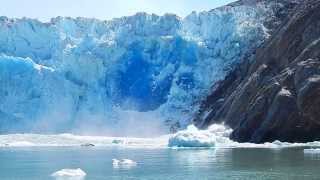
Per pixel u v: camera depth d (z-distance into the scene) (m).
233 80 99.19
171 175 35.62
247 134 76.38
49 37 110.81
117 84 107.44
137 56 109.00
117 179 33.94
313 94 67.94
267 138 73.44
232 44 103.62
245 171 36.59
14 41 108.62
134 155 55.81
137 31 110.75
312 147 61.47
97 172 38.03
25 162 47.94
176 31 108.94
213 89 100.81
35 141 88.88
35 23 111.25
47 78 104.06
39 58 108.94
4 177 35.72
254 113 76.25
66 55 107.50
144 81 107.19
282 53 83.12
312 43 75.44
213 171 37.31
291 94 72.81
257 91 80.62
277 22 104.38
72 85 105.25
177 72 105.12
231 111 83.25
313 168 37.06
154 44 109.31
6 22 109.88
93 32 114.56
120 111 105.06
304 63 72.12
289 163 40.84
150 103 105.56
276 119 72.38
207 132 74.94
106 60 108.50
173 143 73.12
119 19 115.94
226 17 106.50
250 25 104.56
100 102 105.44
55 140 90.12
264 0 111.06
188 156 52.62
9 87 102.62
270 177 32.88
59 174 36.53
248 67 95.62
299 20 83.44
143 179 33.78
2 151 67.19
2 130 100.38
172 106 102.56
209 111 95.94
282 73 77.75
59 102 103.50
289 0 108.38
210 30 107.06
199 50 105.31
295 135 71.38
